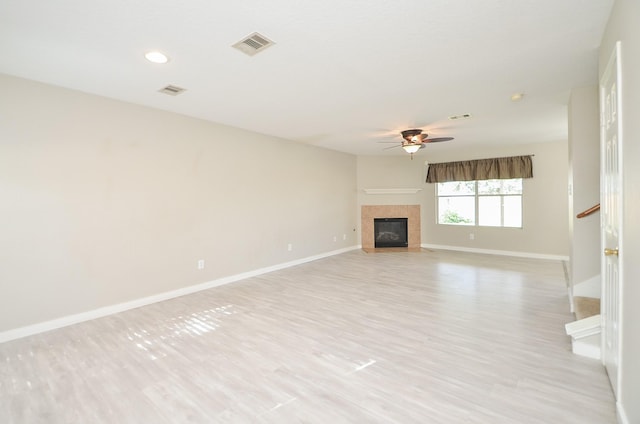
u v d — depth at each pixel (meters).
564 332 2.96
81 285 3.37
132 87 3.23
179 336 2.96
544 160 6.49
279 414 1.87
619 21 1.76
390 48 2.43
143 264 3.87
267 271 5.55
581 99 3.24
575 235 3.31
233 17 1.99
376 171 8.09
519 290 4.33
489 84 3.18
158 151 4.01
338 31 2.17
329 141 6.17
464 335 2.91
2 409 1.95
